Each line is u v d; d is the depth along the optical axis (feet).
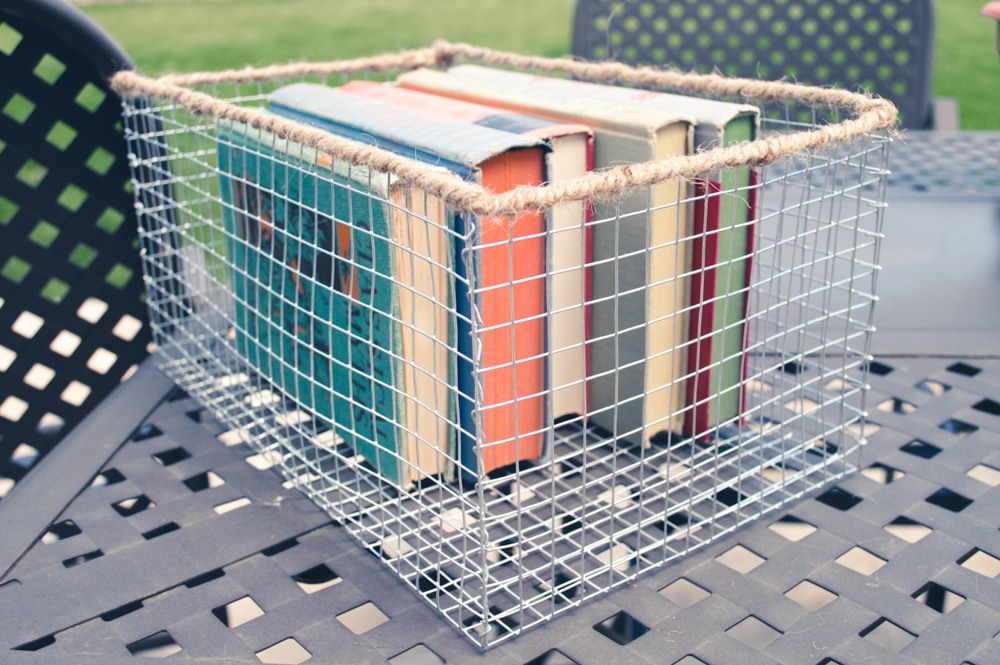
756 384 4.74
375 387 3.67
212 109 3.83
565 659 3.05
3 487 5.59
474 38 20.51
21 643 3.04
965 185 7.68
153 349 5.72
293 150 3.88
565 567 3.18
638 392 3.97
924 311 5.53
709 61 9.85
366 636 3.04
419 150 3.46
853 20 9.23
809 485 3.87
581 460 4.10
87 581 3.35
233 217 4.39
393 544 3.57
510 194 2.58
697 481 3.95
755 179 3.88
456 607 3.05
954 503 3.76
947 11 20.75
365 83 4.63
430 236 3.43
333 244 3.42
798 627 3.04
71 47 4.98
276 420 4.07
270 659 3.27
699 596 3.62
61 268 5.30
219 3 25.71
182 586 3.34
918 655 2.89
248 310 4.74
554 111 3.91
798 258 6.17
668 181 3.10
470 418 3.72
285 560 3.48
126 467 4.15
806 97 3.85
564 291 3.82
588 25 9.73
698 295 3.89
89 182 5.26
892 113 3.49
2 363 6.40
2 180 5.04
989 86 15.16
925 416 4.35
